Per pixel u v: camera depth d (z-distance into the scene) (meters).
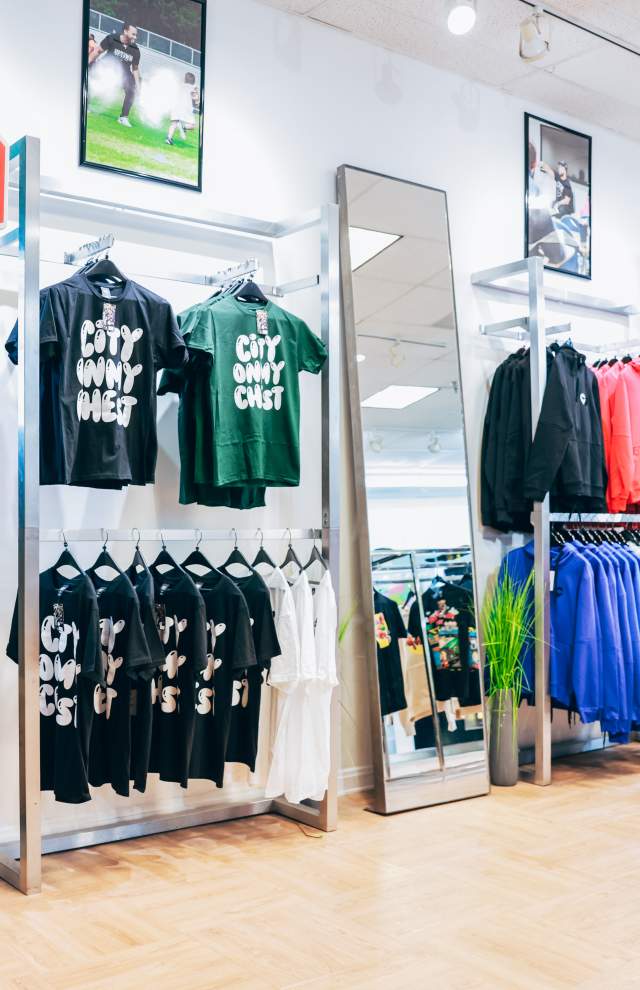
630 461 4.79
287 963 2.53
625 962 2.56
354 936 2.70
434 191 4.66
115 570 3.33
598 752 5.17
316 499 4.25
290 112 4.23
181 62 3.88
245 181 4.08
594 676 4.45
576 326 5.44
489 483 4.77
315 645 3.64
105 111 3.67
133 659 3.18
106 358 3.25
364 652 4.39
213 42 3.99
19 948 2.60
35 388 3.03
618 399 4.82
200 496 3.60
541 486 4.44
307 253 4.25
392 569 4.24
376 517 4.23
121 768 3.23
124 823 3.58
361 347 4.29
